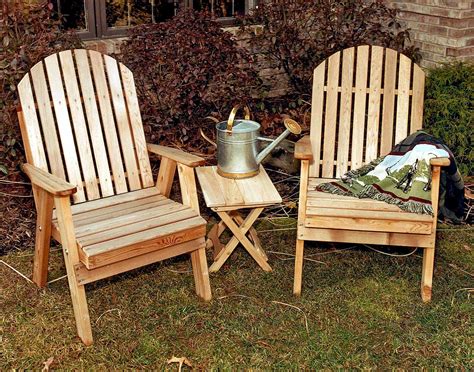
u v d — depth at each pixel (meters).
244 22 4.54
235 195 2.96
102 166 2.99
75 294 2.51
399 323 2.70
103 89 3.02
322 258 3.25
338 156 3.27
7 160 3.75
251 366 2.45
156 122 3.95
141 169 3.08
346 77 3.25
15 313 2.76
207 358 2.49
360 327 2.68
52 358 2.47
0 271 3.10
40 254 2.84
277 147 4.07
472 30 4.22
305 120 4.54
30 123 2.81
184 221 2.70
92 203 2.91
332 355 2.51
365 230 2.76
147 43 3.80
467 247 3.36
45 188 2.46
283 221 3.64
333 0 4.43
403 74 3.22
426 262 2.81
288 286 2.99
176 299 2.88
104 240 2.51
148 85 3.86
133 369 2.43
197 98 3.95
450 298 2.88
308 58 4.47
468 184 3.94
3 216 3.56
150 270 3.12
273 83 4.94
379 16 4.45
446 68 4.05
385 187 2.97
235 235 3.01
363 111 3.25
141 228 2.62
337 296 2.91
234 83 4.05
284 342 2.58
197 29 3.94
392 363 2.46
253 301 2.87
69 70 2.95
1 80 3.56
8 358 2.48
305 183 2.79
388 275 3.09
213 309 2.80
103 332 2.64
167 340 2.59
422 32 4.44
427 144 2.95
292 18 4.44
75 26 4.41
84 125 2.97
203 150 4.09
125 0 4.55
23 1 3.81
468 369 2.43
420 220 2.72
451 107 3.90
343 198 2.96
